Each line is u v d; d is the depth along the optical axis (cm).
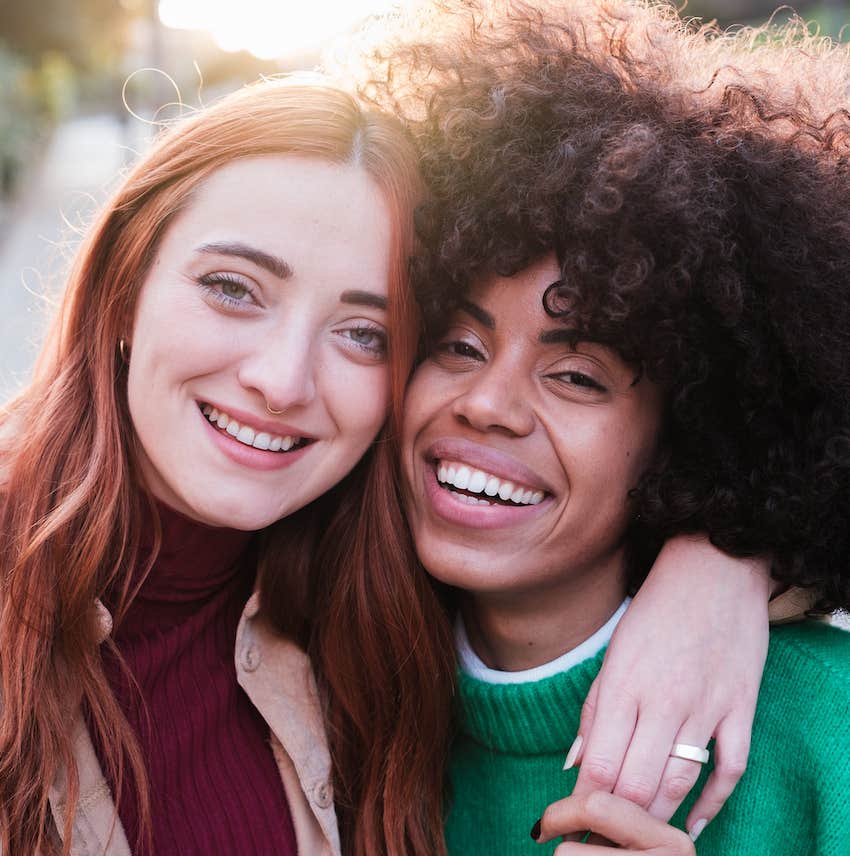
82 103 2486
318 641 172
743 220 145
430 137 151
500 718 161
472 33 162
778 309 145
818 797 142
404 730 166
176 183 144
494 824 164
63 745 141
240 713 165
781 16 702
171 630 159
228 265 140
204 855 152
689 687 133
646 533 159
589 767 128
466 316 149
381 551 164
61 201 1254
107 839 143
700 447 149
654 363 142
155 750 153
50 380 160
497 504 153
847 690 145
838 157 154
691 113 151
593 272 137
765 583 149
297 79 155
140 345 145
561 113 147
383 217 145
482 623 169
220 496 147
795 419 150
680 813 150
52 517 146
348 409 150
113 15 1855
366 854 164
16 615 143
